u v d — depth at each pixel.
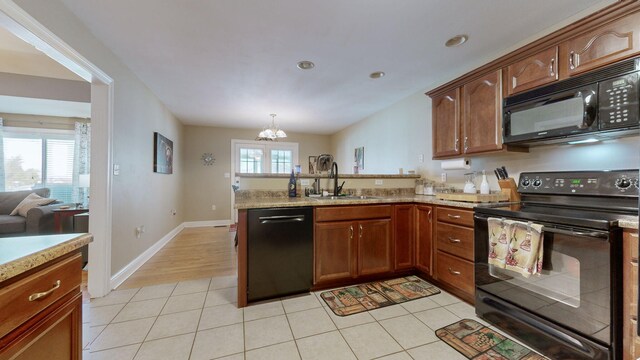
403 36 2.16
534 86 1.80
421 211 2.43
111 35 2.11
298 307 1.99
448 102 2.51
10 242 0.81
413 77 3.02
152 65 2.67
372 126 4.68
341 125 5.64
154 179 3.59
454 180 2.90
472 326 1.73
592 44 1.51
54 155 4.59
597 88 1.46
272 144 6.25
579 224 1.31
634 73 1.33
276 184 2.67
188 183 5.62
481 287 1.82
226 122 5.39
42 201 3.62
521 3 1.75
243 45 2.30
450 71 2.86
